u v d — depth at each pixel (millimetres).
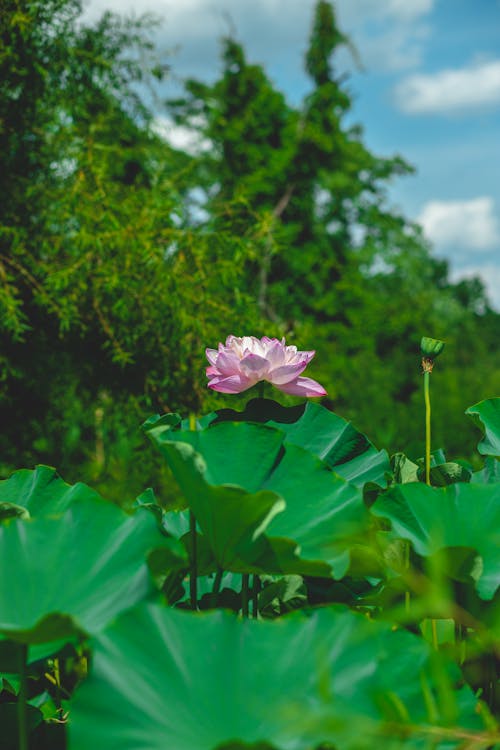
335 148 15336
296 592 1513
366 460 1590
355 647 958
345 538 1216
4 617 1028
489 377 13953
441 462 1908
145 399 5621
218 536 1192
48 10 5555
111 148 5789
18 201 5680
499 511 1296
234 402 5449
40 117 5797
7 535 1126
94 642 903
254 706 883
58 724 1410
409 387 14289
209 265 5375
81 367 6008
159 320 5422
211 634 960
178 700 879
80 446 6422
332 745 844
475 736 816
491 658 1215
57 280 5137
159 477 5883
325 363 12367
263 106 14734
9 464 6090
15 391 6020
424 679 889
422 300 17297
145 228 5316
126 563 1074
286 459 1346
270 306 13047
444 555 1125
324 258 15383
